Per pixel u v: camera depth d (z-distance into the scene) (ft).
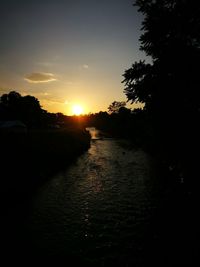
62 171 144.66
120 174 132.46
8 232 65.00
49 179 124.16
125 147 262.47
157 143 72.95
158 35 65.00
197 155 56.85
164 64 61.82
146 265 49.37
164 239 58.75
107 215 75.31
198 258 50.37
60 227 67.77
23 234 63.93
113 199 90.27
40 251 55.62
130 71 70.49
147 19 66.69
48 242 59.62
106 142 329.72
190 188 63.05
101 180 120.57
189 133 57.88
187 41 60.95
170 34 64.18
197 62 56.80
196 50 58.65
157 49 65.57
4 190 86.69
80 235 62.95
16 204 86.07
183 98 59.52
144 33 67.41
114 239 60.34
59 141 178.81
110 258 52.34
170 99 60.70
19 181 98.89
